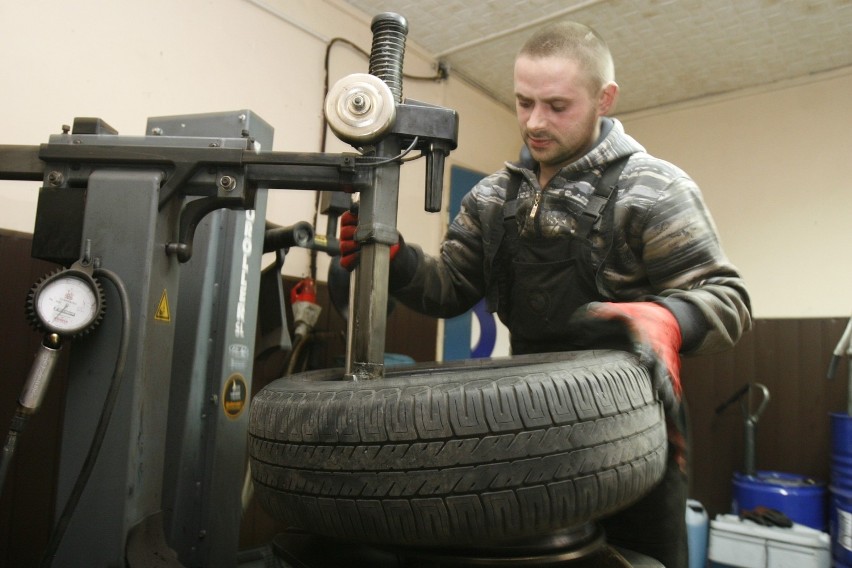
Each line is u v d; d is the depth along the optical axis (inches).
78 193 34.3
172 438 49.3
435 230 125.1
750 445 111.1
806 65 124.2
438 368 47.4
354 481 27.5
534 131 43.8
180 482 49.1
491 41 119.9
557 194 45.3
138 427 32.6
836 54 119.7
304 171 34.4
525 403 27.1
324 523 28.7
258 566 78.0
